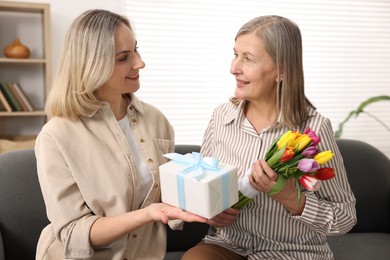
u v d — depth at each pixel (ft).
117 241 4.40
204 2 10.94
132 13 10.59
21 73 10.30
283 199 4.03
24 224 5.84
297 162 3.67
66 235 4.12
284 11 11.60
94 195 4.21
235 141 4.76
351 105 12.34
